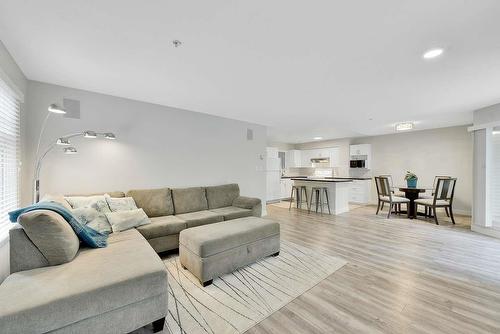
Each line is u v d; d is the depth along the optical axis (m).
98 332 1.41
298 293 2.16
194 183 4.36
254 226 2.86
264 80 2.86
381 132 6.87
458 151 5.96
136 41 1.98
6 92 2.20
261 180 5.65
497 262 2.85
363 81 2.89
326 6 1.54
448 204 4.98
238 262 2.58
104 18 1.67
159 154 3.90
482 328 1.67
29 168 2.80
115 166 3.45
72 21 1.70
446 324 1.71
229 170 4.95
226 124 4.89
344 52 2.17
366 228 4.53
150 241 2.88
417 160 6.66
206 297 2.10
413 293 2.15
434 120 5.21
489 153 4.02
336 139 8.48
